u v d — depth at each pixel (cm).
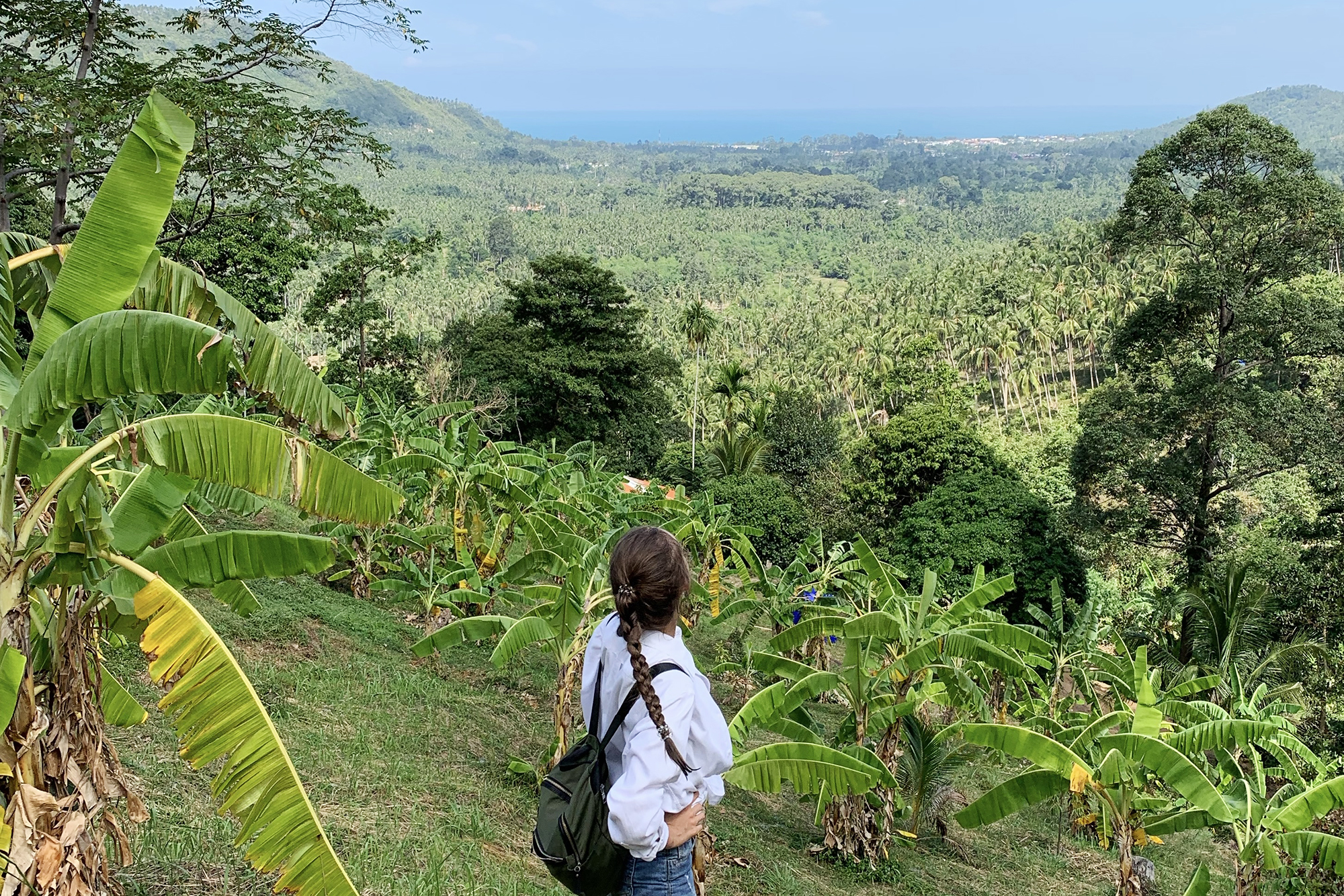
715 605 2070
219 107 1593
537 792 884
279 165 1772
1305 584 2341
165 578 365
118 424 611
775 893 887
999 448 6266
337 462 353
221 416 326
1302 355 2784
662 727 200
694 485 4897
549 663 1503
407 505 1664
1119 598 3469
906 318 11344
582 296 4578
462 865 630
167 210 334
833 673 1040
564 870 207
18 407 293
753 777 843
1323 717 2067
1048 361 10106
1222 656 2483
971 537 2995
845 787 829
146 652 323
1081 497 2988
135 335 297
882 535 3619
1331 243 2703
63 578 324
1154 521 2897
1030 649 1192
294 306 10338
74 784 334
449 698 1107
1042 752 938
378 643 1277
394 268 3503
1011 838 1448
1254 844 918
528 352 4369
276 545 373
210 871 487
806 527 3547
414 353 3934
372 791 738
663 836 201
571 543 1203
